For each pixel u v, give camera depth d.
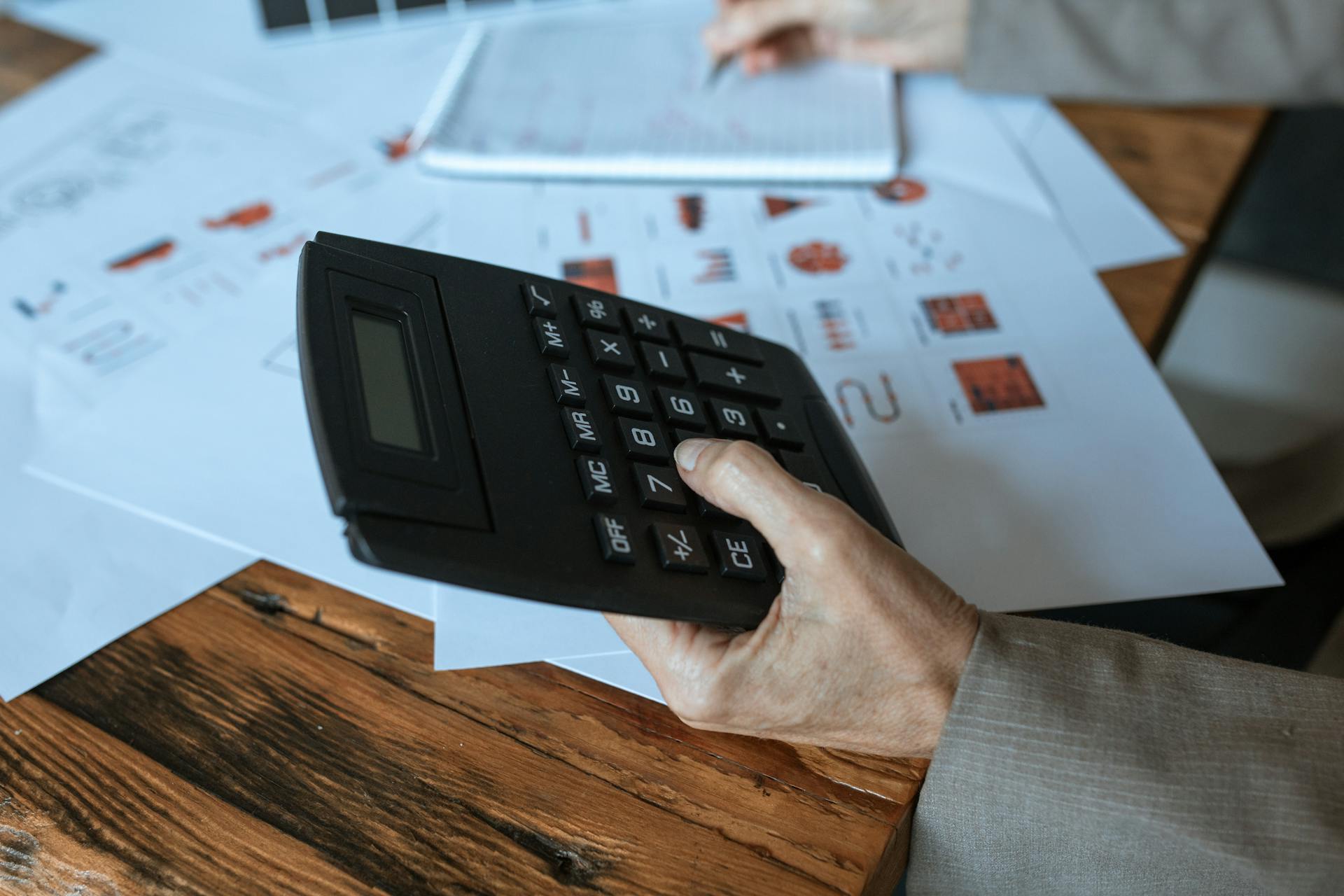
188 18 0.81
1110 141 0.66
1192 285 0.58
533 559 0.31
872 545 0.33
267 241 0.59
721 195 0.62
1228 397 0.91
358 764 0.35
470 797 0.34
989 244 0.58
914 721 0.34
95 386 0.49
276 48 0.77
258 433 0.47
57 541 0.42
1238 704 0.34
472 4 0.80
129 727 0.36
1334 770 0.32
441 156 0.63
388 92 0.72
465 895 0.32
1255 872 0.31
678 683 0.35
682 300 0.55
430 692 0.37
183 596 0.40
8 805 0.33
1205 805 0.32
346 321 0.33
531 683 0.38
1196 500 0.45
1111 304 0.55
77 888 0.31
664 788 0.35
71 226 0.60
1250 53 0.64
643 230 0.60
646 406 0.38
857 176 0.62
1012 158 0.65
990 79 0.68
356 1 0.77
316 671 0.38
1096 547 0.43
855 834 0.34
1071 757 0.33
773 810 0.34
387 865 0.32
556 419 0.35
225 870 0.32
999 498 0.45
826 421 0.42
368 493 0.28
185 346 0.51
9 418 0.47
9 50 0.76
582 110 0.68
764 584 0.35
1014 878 0.36
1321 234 1.29
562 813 0.34
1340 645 0.66
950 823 0.35
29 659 0.38
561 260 0.57
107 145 0.67
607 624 0.40
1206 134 0.66
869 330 0.53
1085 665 0.34
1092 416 0.49
